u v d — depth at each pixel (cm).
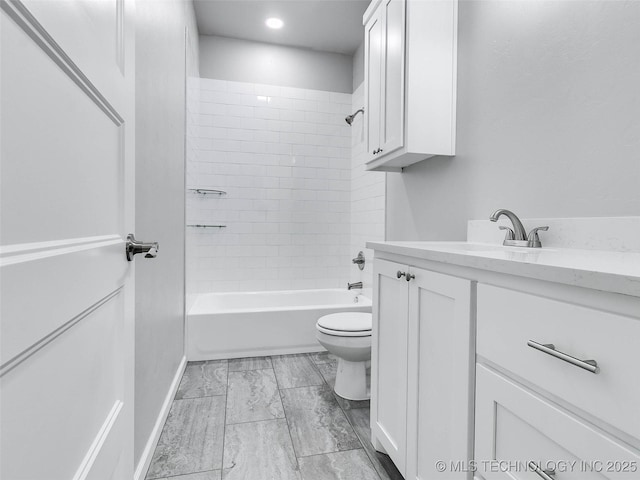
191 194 268
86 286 57
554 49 115
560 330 56
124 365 80
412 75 160
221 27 302
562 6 112
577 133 107
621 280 46
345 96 343
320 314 265
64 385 50
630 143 93
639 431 44
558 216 114
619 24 95
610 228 96
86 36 56
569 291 55
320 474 129
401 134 163
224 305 306
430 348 96
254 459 137
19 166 39
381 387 129
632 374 45
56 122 47
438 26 163
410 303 107
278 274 330
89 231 60
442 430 90
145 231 129
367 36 201
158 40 152
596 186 102
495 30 142
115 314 74
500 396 69
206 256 314
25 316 39
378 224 277
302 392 196
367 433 155
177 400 186
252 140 323
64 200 50
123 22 78
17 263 38
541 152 120
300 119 334
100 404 66
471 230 152
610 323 48
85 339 58
